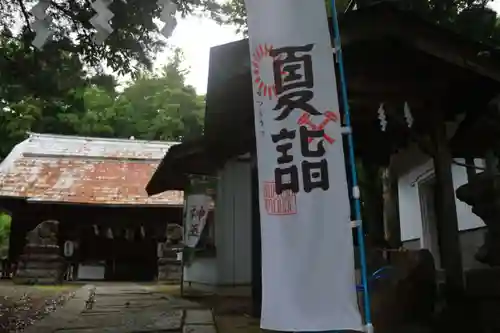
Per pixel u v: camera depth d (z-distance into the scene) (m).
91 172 17.33
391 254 6.04
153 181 11.52
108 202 15.20
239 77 4.98
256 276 6.51
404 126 6.02
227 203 9.65
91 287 11.95
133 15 6.17
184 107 29.33
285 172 3.42
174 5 4.08
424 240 8.50
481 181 5.27
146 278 16.53
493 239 5.08
